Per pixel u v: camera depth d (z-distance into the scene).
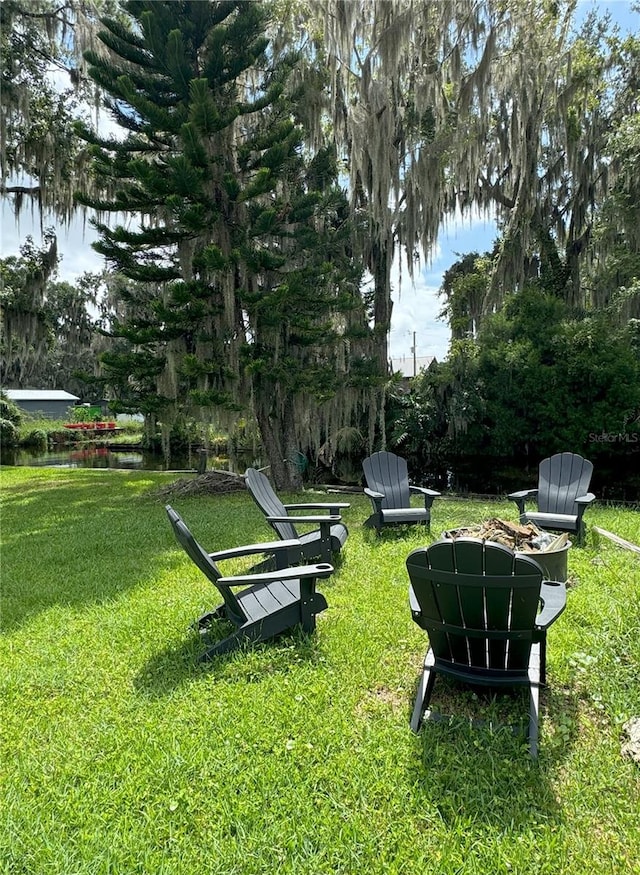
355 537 5.10
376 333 10.44
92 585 3.92
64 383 37.19
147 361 8.13
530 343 10.79
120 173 7.87
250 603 2.94
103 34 7.48
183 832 1.54
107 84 7.55
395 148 10.57
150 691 2.34
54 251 12.52
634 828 1.52
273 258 7.62
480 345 11.54
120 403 7.89
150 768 1.81
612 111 12.39
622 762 1.82
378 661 2.54
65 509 7.46
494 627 1.94
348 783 1.72
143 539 5.38
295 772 1.76
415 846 1.47
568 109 12.27
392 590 3.51
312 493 8.45
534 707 1.91
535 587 1.82
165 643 2.81
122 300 10.94
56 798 1.70
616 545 4.46
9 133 10.20
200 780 1.74
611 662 2.40
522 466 11.56
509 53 10.84
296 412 8.93
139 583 3.92
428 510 5.19
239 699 2.23
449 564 1.92
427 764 1.81
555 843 1.46
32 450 22.38
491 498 8.46
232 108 7.41
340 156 11.59
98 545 5.17
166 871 1.40
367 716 2.11
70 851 1.47
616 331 10.60
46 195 10.91
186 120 7.33
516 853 1.43
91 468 14.38
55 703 2.28
